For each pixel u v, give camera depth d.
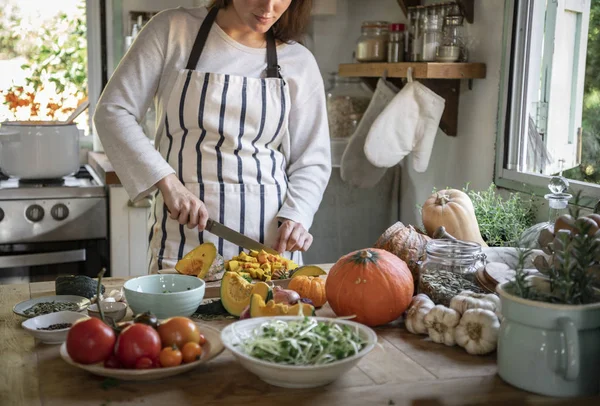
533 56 2.22
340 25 3.23
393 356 1.21
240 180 1.83
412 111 2.44
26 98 3.23
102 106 1.79
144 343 1.06
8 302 1.49
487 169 2.38
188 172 1.83
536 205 2.12
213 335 1.18
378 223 3.04
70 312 1.31
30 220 2.65
